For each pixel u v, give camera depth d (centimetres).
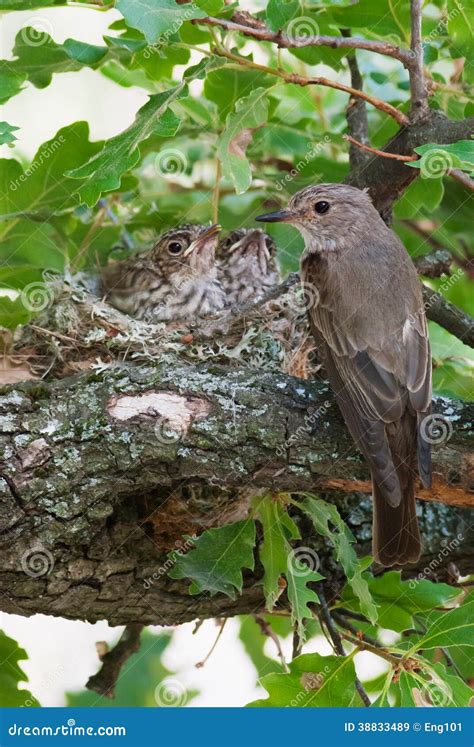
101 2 966
